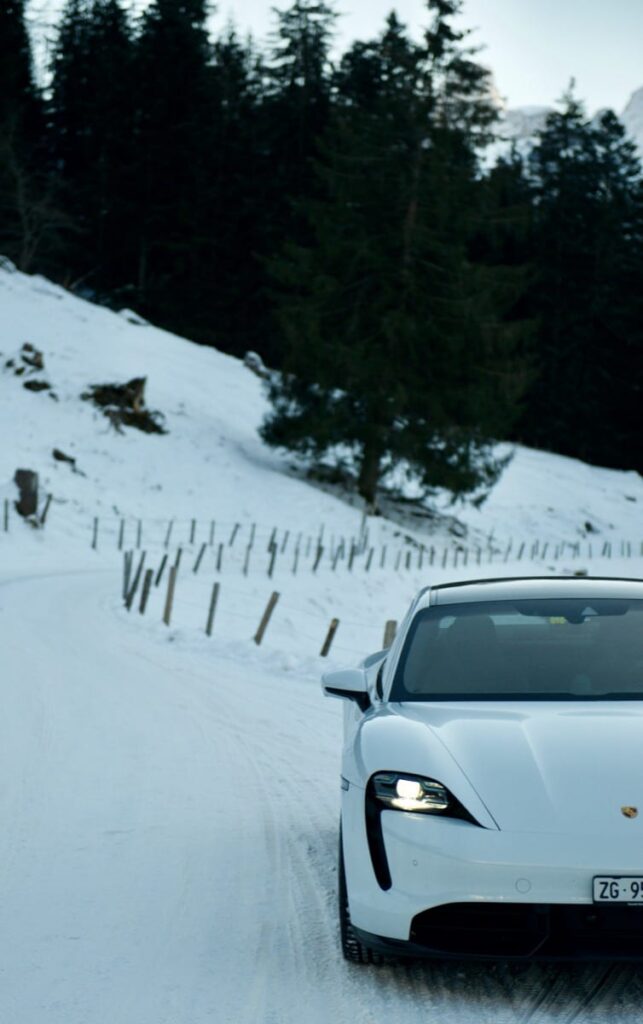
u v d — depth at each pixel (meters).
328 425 74.44
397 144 72.94
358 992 5.91
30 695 16.50
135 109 137.25
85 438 73.31
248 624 34.09
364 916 5.81
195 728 14.24
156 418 79.56
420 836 5.62
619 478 129.38
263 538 66.44
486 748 6.04
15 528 54.44
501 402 74.44
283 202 136.50
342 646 33.56
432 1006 5.69
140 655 22.06
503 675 7.01
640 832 5.42
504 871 5.40
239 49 152.25
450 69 71.81
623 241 148.00
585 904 5.35
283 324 75.12
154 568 50.44
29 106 143.88
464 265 72.56
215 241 134.88
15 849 8.79
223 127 140.00
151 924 7.05
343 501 77.75
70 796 10.53
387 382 71.81
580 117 148.25
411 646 7.46
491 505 102.00
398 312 70.69
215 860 8.48
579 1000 5.73
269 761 12.27
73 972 6.23
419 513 85.50
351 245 72.06
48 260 128.12
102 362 89.25
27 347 81.00
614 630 7.39
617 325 144.75
